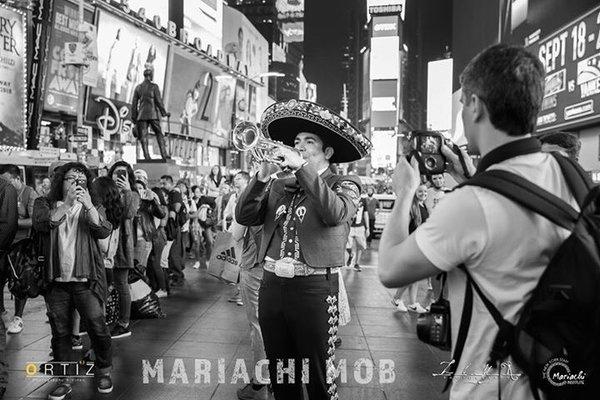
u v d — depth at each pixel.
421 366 5.08
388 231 1.65
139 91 15.72
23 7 15.27
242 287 4.43
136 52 24.56
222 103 36.75
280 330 3.00
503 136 1.52
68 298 4.28
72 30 18.20
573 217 1.39
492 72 1.48
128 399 4.14
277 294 2.97
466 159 1.77
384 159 134.38
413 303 7.56
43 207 4.17
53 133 17.44
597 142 20.61
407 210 1.66
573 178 1.53
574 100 21.55
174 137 30.52
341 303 4.40
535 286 1.41
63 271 4.13
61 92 17.94
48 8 16.36
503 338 1.43
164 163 15.16
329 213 2.78
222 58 35.97
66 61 11.43
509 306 1.44
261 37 61.59
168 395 4.24
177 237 9.41
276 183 3.20
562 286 1.31
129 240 5.98
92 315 4.24
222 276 5.77
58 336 4.30
